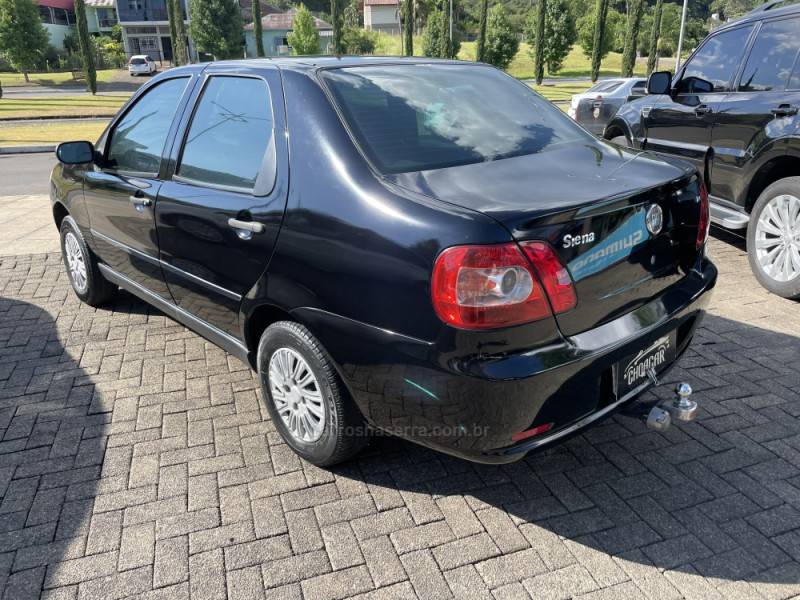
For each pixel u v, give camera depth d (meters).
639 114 6.56
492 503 2.70
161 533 2.56
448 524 2.58
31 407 3.51
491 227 2.07
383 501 2.72
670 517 2.58
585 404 2.33
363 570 2.36
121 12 59.56
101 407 3.50
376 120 2.69
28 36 44.69
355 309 2.39
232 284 3.02
